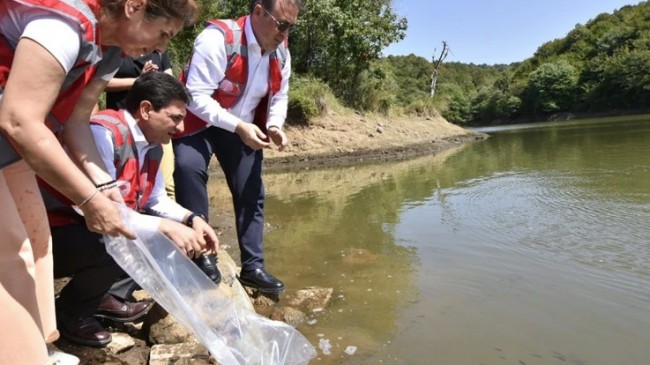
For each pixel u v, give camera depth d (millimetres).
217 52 2592
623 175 5617
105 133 1978
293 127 10812
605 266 2961
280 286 2736
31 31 1221
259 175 2822
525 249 3377
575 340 2168
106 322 2264
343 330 2359
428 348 2156
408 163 8992
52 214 1907
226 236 3982
